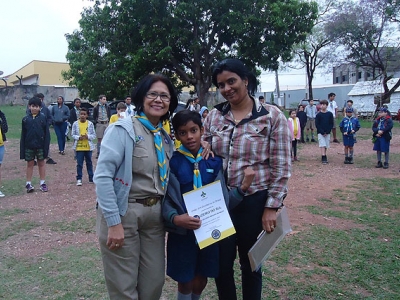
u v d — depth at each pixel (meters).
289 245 4.69
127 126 2.46
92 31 18.86
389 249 4.55
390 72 33.81
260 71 19.80
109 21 18.06
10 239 5.14
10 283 3.87
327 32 29.56
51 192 7.79
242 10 17.17
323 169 10.17
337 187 7.93
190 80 19.97
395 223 5.50
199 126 2.70
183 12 16.70
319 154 13.04
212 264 2.76
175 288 3.82
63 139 12.97
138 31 17.77
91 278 3.96
